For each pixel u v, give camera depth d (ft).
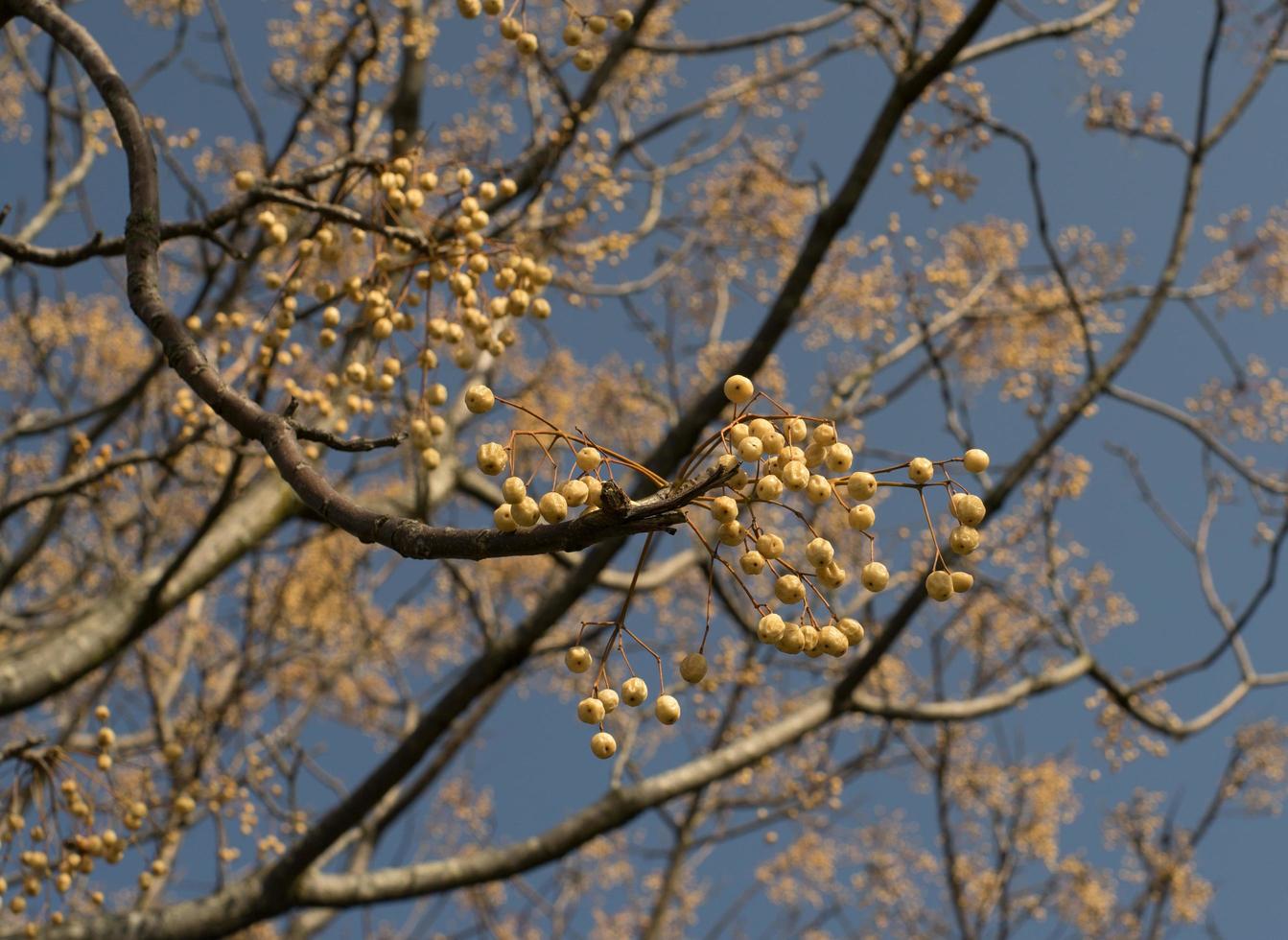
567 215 20.25
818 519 31.01
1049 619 29.12
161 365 23.54
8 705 19.13
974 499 7.11
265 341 13.05
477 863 22.47
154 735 24.58
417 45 25.32
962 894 32.37
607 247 21.36
